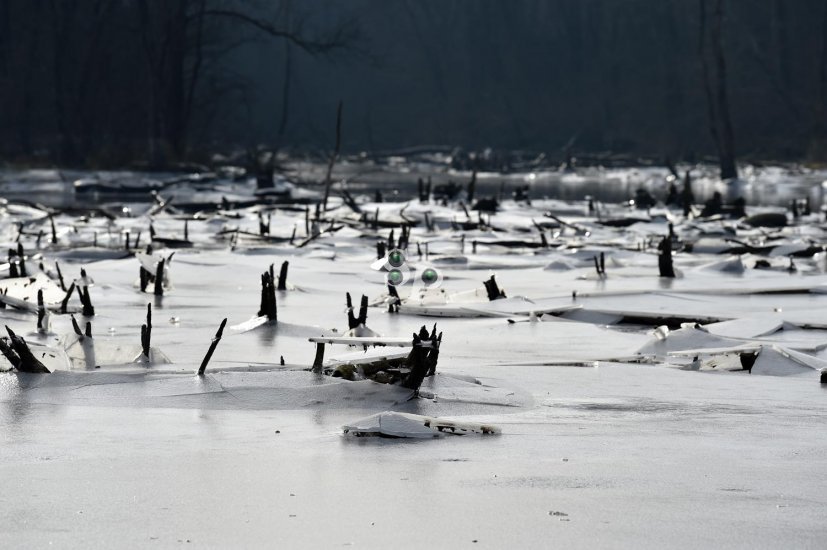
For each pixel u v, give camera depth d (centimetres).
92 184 19562
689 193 13688
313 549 1530
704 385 2962
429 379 2823
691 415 2534
